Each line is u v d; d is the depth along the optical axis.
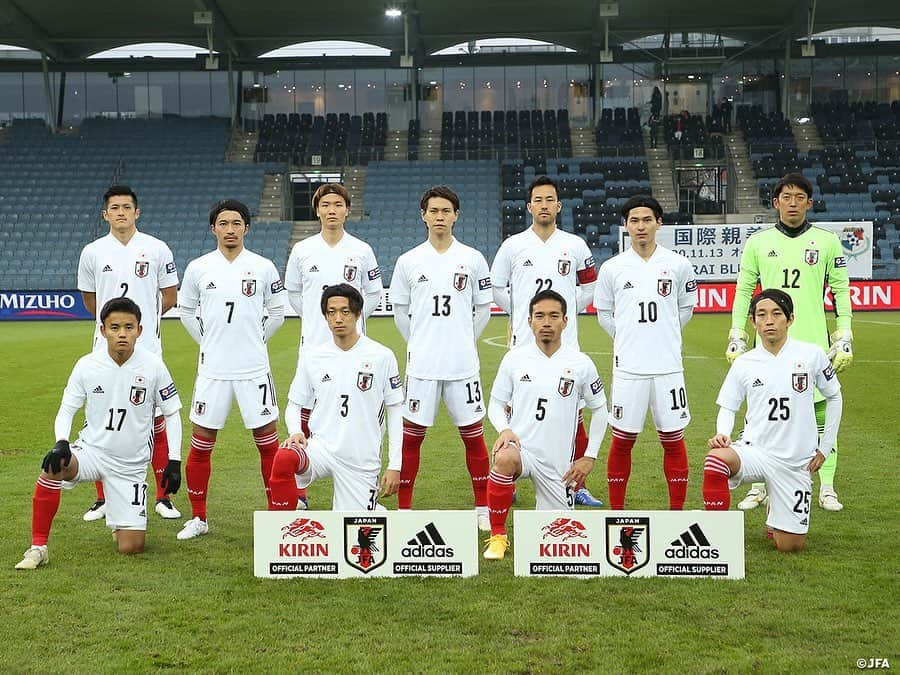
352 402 4.97
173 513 5.71
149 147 31.17
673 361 5.55
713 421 8.84
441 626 3.88
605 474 6.88
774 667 3.45
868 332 17.31
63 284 24.77
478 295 5.86
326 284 5.99
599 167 29.83
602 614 3.99
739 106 31.80
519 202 28.77
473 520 4.51
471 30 29.55
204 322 5.64
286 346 16.42
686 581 4.41
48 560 4.80
